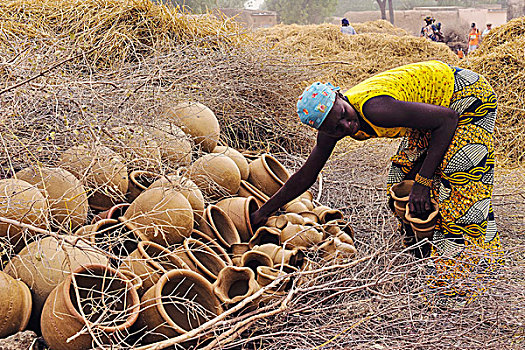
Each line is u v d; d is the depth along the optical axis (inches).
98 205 110.8
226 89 159.2
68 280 80.5
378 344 87.6
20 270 87.2
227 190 122.8
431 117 98.5
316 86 95.5
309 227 110.2
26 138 103.0
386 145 213.3
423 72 103.4
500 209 152.9
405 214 112.3
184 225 101.1
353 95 98.3
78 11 189.6
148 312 84.4
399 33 669.3
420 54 410.0
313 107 94.6
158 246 96.6
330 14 1669.5
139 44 183.9
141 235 97.7
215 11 225.5
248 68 175.6
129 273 88.4
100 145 105.8
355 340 88.2
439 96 104.3
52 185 99.3
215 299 90.7
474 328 91.7
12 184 92.8
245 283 96.3
